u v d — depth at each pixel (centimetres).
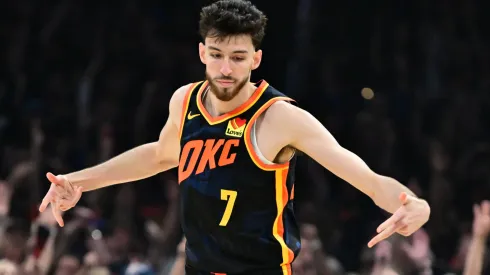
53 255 1473
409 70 2730
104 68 2652
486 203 1171
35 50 2677
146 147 912
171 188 2033
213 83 801
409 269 1530
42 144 2425
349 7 2802
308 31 2784
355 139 2556
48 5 2734
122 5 2753
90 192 2262
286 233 823
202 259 826
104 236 2164
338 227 2370
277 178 809
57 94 2611
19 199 1967
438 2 2786
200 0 2780
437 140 2572
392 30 2769
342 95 2697
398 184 782
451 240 2311
